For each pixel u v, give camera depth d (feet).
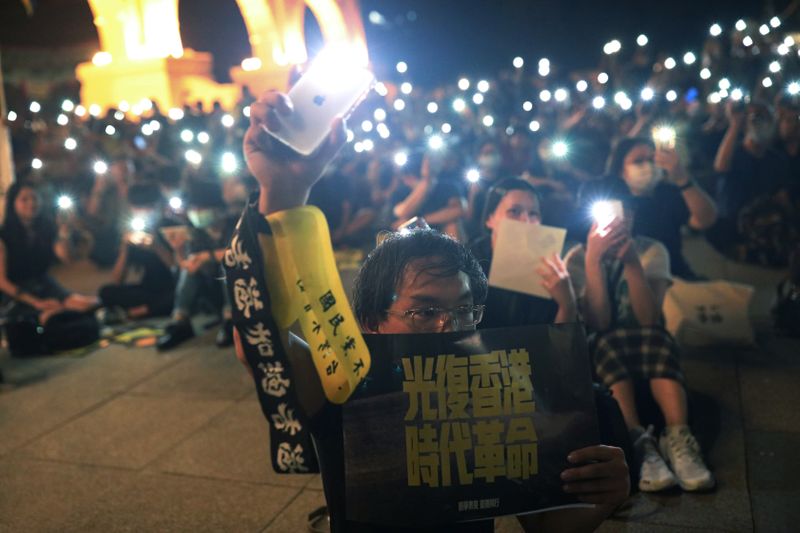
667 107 31.81
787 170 22.17
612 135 29.48
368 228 27.35
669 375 11.09
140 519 10.43
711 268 21.90
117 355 18.42
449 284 4.70
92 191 30.66
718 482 10.30
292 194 3.81
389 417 4.39
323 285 3.85
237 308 3.76
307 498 10.73
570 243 11.84
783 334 15.83
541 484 4.38
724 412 12.50
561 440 4.39
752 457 10.91
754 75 37.01
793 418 12.03
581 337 4.45
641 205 15.42
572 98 40.70
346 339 3.90
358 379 3.92
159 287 21.76
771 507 9.57
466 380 4.41
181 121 37.68
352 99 3.88
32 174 27.22
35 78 60.18
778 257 21.35
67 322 18.98
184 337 18.98
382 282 4.78
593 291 10.96
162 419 14.07
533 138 23.88
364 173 29.73
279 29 56.65
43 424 14.19
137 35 55.36
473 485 4.36
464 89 42.34
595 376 11.39
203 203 19.34
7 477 11.98
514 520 9.73
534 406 4.41
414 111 43.24
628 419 10.82
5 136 25.09
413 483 4.36
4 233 20.02
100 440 13.26
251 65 57.11
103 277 27.14
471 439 4.37
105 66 53.93
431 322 4.71
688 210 16.34
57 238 21.48
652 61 49.83
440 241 4.84
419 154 21.61
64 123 40.09
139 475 11.80
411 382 4.41
